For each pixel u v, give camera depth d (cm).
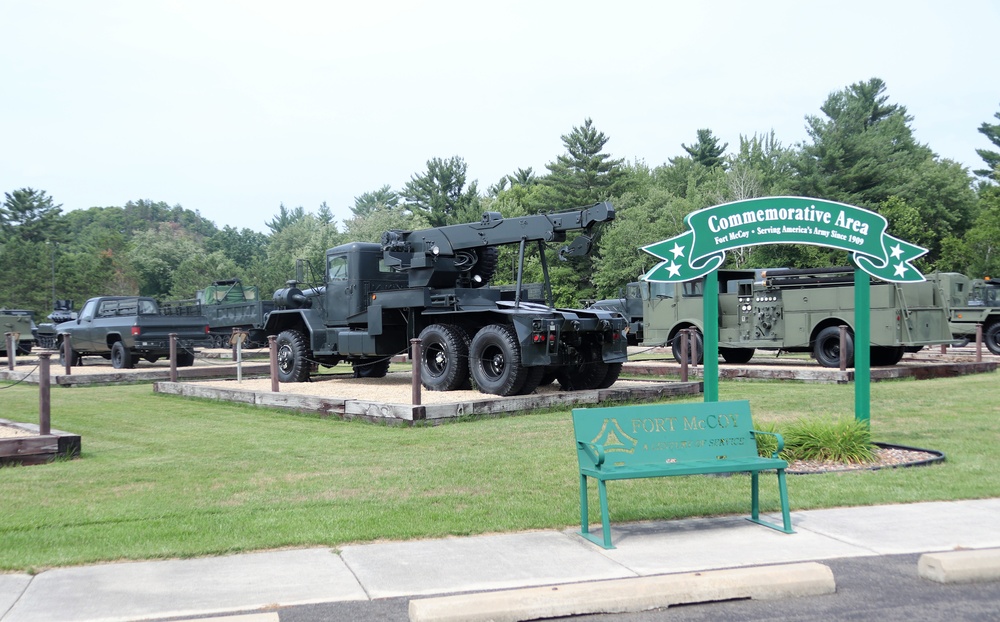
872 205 5578
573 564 555
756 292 2041
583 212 1383
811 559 567
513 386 1371
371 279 1681
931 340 1902
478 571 542
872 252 912
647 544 601
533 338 1346
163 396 1641
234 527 643
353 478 823
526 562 559
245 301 3194
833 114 5878
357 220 7588
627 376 1994
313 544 604
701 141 8494
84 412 1398
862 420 917
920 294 1927
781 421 1127
